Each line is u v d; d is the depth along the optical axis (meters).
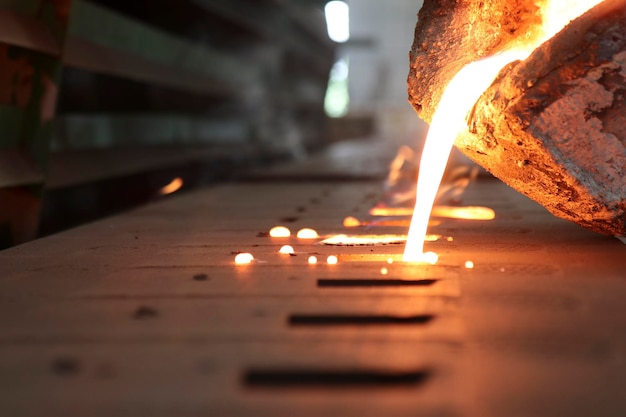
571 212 0.97
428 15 1.06
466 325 0.69
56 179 1.47
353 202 1.63
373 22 7.14
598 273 0.86
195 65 2.52
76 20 1.51
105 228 1.21
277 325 0.69
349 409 0.56
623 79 0.87
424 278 0.84
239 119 3.36
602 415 0.55
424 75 1.04
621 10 0.85
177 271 0.88
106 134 1.85
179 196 1.81
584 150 0.91
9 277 0.86
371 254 0.97
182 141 2.51
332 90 7.74
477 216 1.32
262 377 0.61
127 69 1.83
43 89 1.30
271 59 3.67
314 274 0.86
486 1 1.02
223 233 1.15
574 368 0.61
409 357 0.63
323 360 0.62
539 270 0.87
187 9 2.65
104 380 0.59
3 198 1.28
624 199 0.92
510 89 0.90
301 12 4.22
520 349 0.64
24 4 1.27
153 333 0.68
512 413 0.55
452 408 0.56
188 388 0.58
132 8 2.27
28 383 0.59
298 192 1.90
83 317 0.72
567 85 0.88
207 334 0.67
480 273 0.86
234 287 0.81
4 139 1.25
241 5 3.03
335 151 4.41
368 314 0.72
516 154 0.94
